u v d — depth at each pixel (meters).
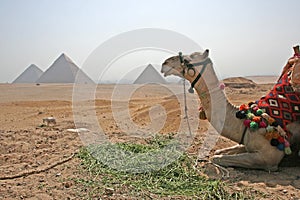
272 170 5.70
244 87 29.20
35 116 13.40
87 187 5.07
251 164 5.74
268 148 5.59
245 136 5.80
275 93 5.97
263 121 5.64
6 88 38.66
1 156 6.80
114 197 4.68
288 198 4.65
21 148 7.52
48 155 6.89
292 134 5.74
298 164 6.09
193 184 5.22
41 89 36.03
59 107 17.00
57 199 4.66
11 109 16.02
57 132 9.25
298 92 5.84
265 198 4.64
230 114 5.91
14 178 5.57
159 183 5.26
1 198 4.71
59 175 5.65
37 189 5.04
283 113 5.72
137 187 5.05
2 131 9.55
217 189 4.82
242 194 4.71
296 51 6.18
